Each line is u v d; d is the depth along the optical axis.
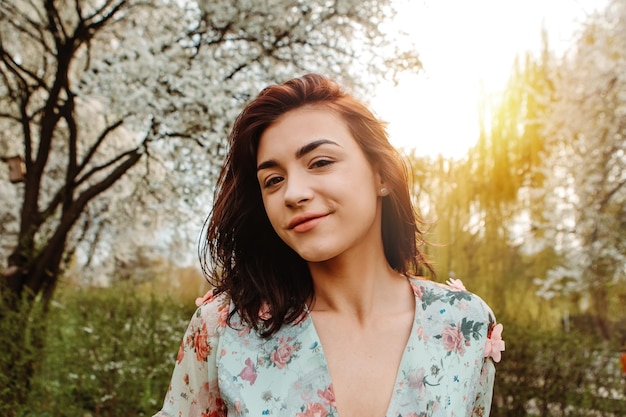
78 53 5.33
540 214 8.27
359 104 1.04
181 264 5.99
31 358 3.65
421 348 1.03
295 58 4.65
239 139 1.04
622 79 6.95
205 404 1.09
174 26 4.56
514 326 4.89
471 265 7.43
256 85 4.59
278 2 4.41
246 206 1.10
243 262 1.09
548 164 7.99
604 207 7.41
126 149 5.52
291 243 0.98
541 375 4.63
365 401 0.99
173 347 4.08
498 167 8.02
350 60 4.66
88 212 5.45
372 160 1.04
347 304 1.06
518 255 8.14
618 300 8.50
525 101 8.40
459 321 1.07
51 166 5.60
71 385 3.88
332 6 4.56
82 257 5.94
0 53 4.51
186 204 4.77
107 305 4.49
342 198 0.96
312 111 0.99
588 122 7.57
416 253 1.15
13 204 5.70
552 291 7.90
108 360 3.93
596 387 4.70
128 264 6.36
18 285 4.30
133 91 4.29
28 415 3.57
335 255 0.97
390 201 1.11
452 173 7.29
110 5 4.67
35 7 4.61
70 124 4.55
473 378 1.05
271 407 0.99
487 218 7.88
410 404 0.98
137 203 5.54
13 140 5.61
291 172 0.97
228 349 1.05
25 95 4.62
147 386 3.94
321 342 1.04
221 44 4.62
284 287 1.07
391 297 1.09
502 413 4.61
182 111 4.30
